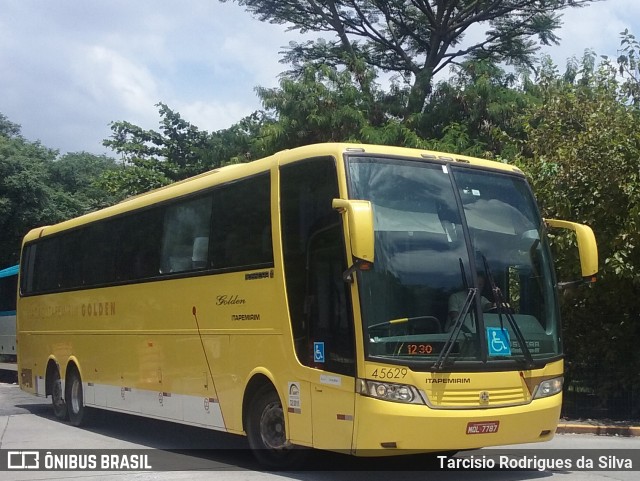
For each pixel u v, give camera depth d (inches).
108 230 511.8
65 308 570.9
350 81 944.3
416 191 323.3
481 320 311.1
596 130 528.1
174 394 420.5
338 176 315.6
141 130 1306.6
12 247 1355.8
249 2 1094.4
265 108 933.8
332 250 314.7
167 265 434.6
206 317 392.8
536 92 886.4
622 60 601.6
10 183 1321.4
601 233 518.6
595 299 536.1
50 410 660.7
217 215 394.0
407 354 296.5
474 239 325.7
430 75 965.2
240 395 364.2
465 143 826.8
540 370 322.3
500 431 305.1
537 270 342.0
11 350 926.4
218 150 1059.3
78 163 1596.9
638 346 554.6
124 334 478.3
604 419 549.0
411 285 305.6
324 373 312.7
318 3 1103.0
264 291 351.9
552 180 529.0
